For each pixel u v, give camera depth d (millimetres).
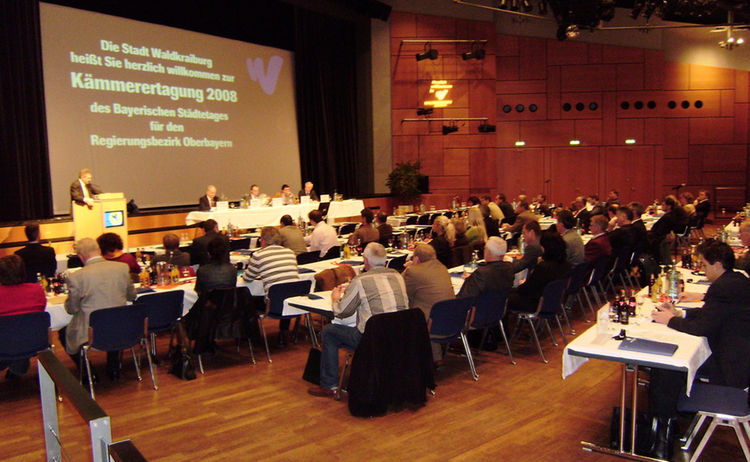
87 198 8688
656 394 3447
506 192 17125
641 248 8055
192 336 4883
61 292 5129
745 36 16562
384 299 4133
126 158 10938
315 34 14352
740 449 3527
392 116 15469
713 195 17125
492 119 15875
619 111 16938
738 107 16875
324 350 4441
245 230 10664
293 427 3904
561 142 17016
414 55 15438
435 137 15641
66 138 10086
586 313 6902
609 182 17078
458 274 5777
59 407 1714
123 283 4594
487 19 15773
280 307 5289
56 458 1834
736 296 3246
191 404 4328
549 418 4004
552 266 5324
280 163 13891
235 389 4629
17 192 9461
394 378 4031
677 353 3047
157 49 11406
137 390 4641
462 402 4305
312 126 14516
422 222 12023
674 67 16875
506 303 5031
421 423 3945
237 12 12859
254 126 13289
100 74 10531
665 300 4156
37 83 9656
